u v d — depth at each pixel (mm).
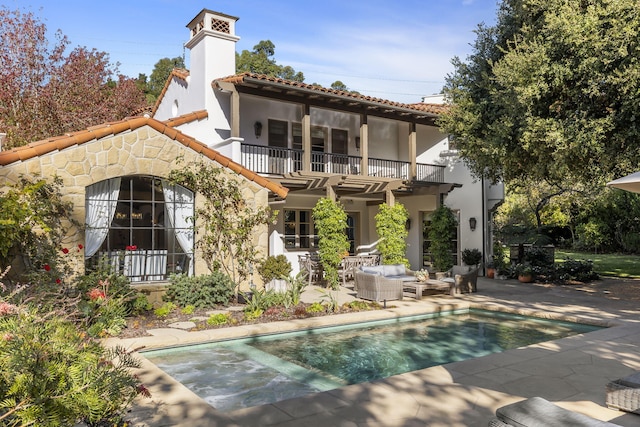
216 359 6855
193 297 9711
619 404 4371
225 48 14531
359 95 14422
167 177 10320
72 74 18469
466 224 17328
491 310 10367
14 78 17062
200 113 13859
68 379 2666
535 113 10648
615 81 8961
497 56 12828
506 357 6270
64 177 8977
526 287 13734
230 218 11117
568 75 9773
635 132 9305
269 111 15586
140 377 5539
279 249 12977
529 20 11438
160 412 4402
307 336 8320
